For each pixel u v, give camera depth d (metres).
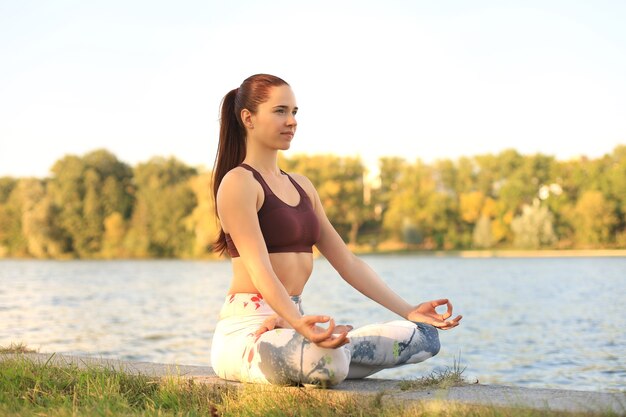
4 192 84.31
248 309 3.56
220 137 3.78
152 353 11.25
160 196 74.56
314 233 3.63
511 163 82.12
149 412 3.20
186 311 19.67
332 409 3.14
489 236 79.31
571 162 79.56
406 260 68.62
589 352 10.91
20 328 14.68
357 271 3.81
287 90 3.63
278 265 3.52
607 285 30.33
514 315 17.95
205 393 3.50
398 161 87.19
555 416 2.75
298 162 83.00
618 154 76.88
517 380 8.61
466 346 12.02
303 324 3.19
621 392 3.22
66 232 74.75
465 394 3.21
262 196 3.50
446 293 27.45
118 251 74.44
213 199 3.81
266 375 3.36
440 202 81.19
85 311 19.28
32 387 3.79
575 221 76.25
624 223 76.12
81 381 3.72
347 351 3.41
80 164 76.06
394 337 3.56
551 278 36.75
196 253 72.75
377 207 88.00
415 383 3.44
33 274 44.22
